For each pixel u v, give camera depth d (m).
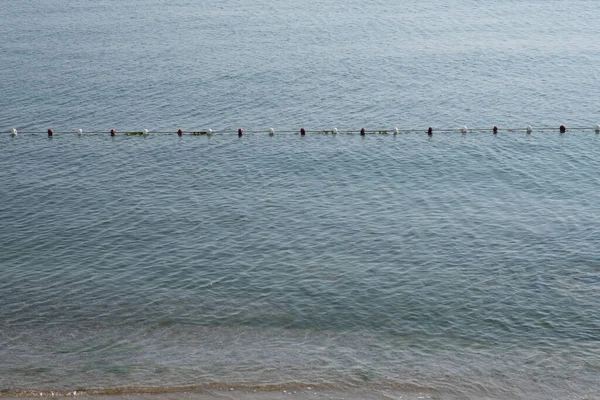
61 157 73.31
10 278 49.12
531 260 51.00
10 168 70.38
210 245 53.84
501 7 142.25
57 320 44.09
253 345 41.47
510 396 36.78
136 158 72.81
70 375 38.41
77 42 119.06
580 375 38.47
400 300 46.12
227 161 71.75
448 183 65.62
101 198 62.78
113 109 87.62
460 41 117.38
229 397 36.56
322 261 51.28
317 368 39.16
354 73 100.81
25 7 148.88
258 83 96.69
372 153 73.56
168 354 40.56
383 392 37.09
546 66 103.69
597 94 91.56
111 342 41.78
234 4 148.75
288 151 74.31
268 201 61.81
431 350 40.97
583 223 56.84
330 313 44.78
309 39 119.19
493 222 57.22
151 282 48.59
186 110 87.06
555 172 68.06
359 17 134.75
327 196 62.81
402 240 54.34
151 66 104.75
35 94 93.12
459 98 90.75
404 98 90.88
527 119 83.38
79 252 52.91
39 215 59.34
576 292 46.66
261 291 47.34
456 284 47.94
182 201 62.00
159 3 150.88
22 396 36.47
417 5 144.88
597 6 142.38
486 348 41.09
